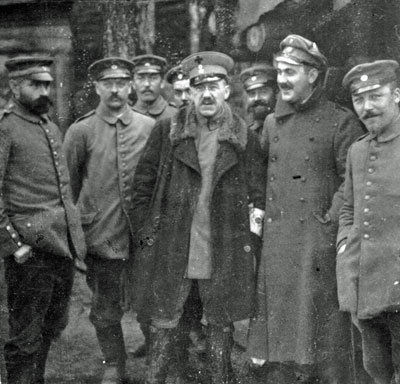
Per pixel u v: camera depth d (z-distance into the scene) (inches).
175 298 195.0
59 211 198.2
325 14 216.1
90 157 217.8
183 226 195.2
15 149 195.9
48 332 200.7
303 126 195.5
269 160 197.5
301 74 194.2
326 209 193.2
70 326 222.7
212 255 193.9
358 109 181.8
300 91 194.9
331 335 191.0
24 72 197.6
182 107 200.2
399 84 182.4
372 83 179.5
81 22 245.4
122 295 213.9
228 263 193.8
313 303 191.0
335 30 214.5
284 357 193.0
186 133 195.9
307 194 193.5
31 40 243.6
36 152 197.5
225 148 195.2
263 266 195.9
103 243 213.5
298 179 194.1
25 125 197.9
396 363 177.2
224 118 196.4
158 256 196.4
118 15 245.9
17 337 194.2
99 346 215.0
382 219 177.8
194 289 196.5
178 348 197.0
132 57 247.9
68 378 205.6
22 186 195.9
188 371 196.5
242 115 225.0
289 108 197.3
